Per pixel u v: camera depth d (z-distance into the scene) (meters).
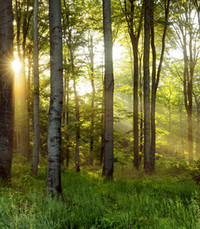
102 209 4.14
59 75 5.81
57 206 4.14
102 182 8.22
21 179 7.74
